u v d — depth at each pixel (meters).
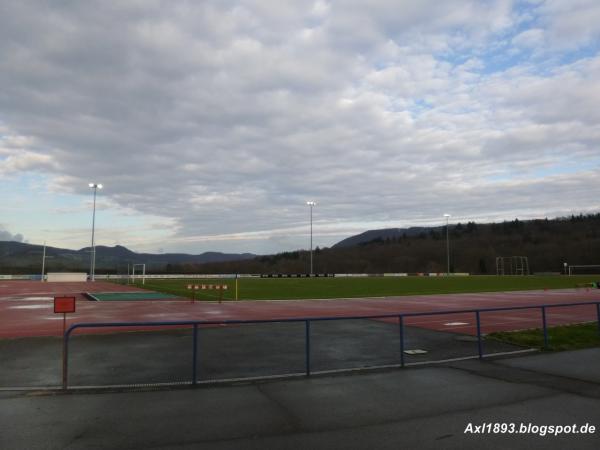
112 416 7.03
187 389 8.63
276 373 10.20
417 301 31.44
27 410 7.36
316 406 7.48
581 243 140.62
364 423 6.65
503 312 23.66
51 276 84.81
